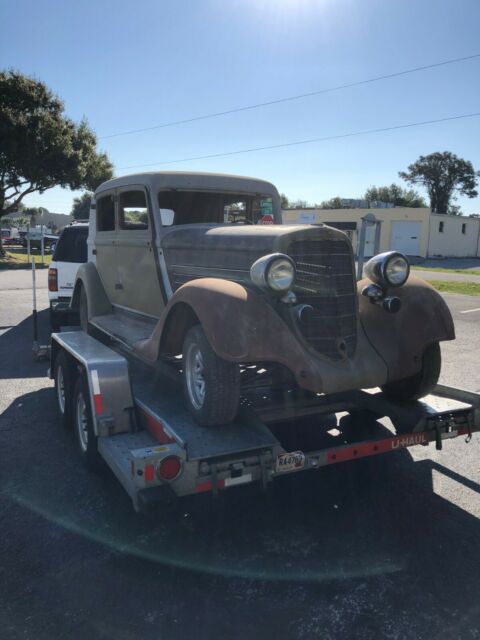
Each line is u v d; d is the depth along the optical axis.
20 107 25.94
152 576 2.91
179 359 4.42
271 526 3.43
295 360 3.22
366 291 3.72
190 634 2.48
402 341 3.61
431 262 35.97
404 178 76.06
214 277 3.96
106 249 5.85
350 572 2.95
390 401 3.95
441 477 4.11
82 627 2.52
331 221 41.91
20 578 2.89
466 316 12.47
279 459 3.13
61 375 5.19
